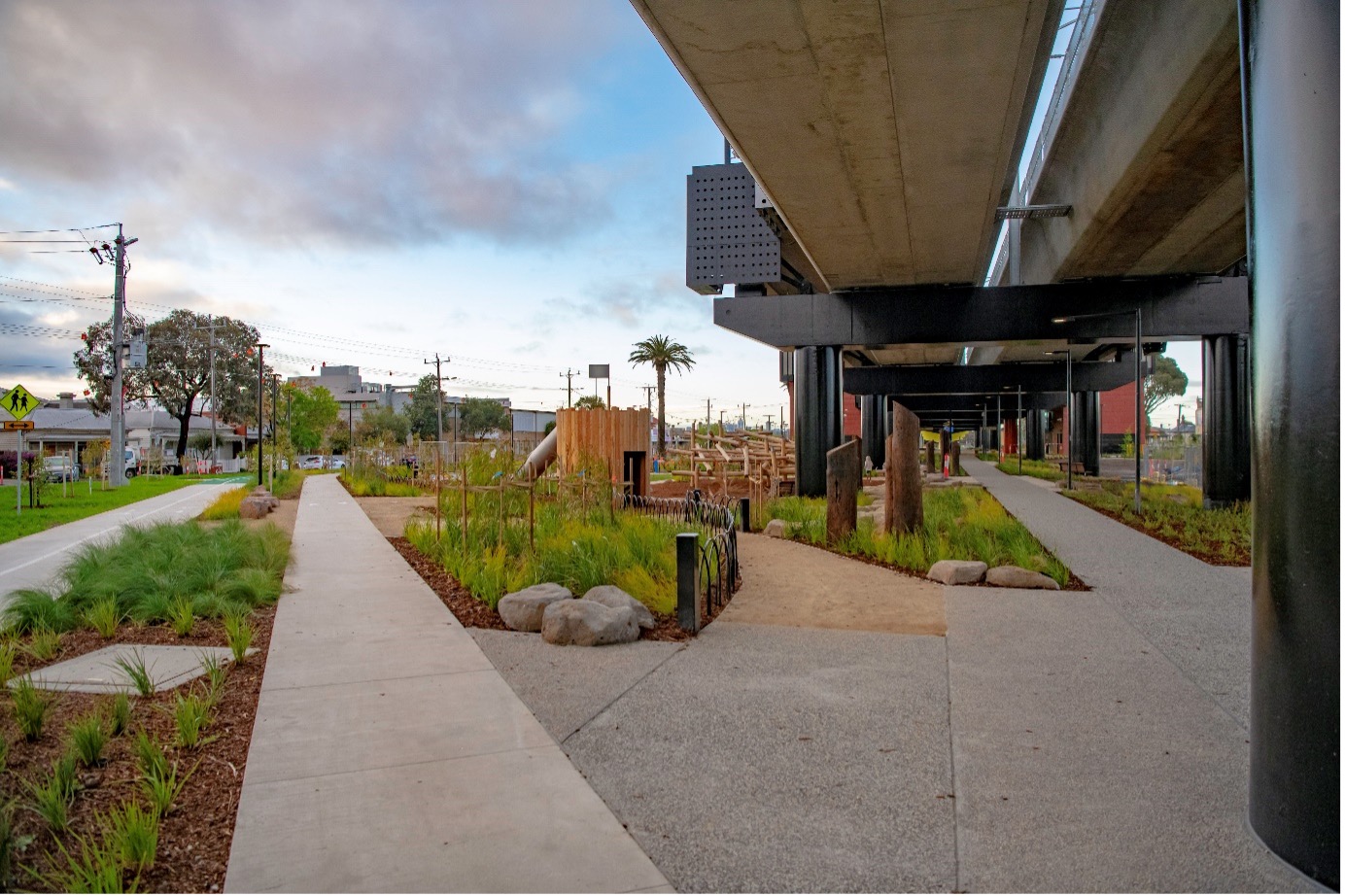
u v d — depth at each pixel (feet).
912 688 20.06
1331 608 11.28
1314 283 11.61
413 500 83.66
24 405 73.00
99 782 14.07
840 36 34.60
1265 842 12.17
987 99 40.83
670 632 25.81
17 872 11.05
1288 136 12.02
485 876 11.15
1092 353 151.84
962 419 299.99
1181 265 74.43
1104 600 31.55
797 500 69.36
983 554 38.99
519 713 17.83
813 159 48.73
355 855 11.68
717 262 79.10
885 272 77.25
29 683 17.44
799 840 12.38
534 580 30.35
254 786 13.98
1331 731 11.18
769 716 17.90
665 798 13.82
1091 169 58.44
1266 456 12.30
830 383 86.33
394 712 17.83
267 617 27.48
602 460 53.16
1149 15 43.06
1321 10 11.71
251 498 69.87
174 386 233.35
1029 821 13.01
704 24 33.83
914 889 10.99
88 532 58.80
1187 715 18.15
